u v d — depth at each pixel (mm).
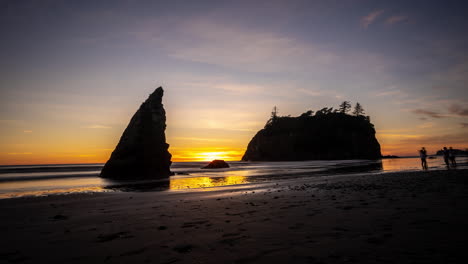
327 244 3611
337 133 110000
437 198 6992
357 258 3006
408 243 3443
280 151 116312
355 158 105250
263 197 9508
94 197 11336
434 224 4324
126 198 10820
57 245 4137
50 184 19766
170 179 23734
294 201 8062
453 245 3273
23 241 4402
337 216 5449
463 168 20953
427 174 16688
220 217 5988
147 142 30156
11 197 11797
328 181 15680
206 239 4160
